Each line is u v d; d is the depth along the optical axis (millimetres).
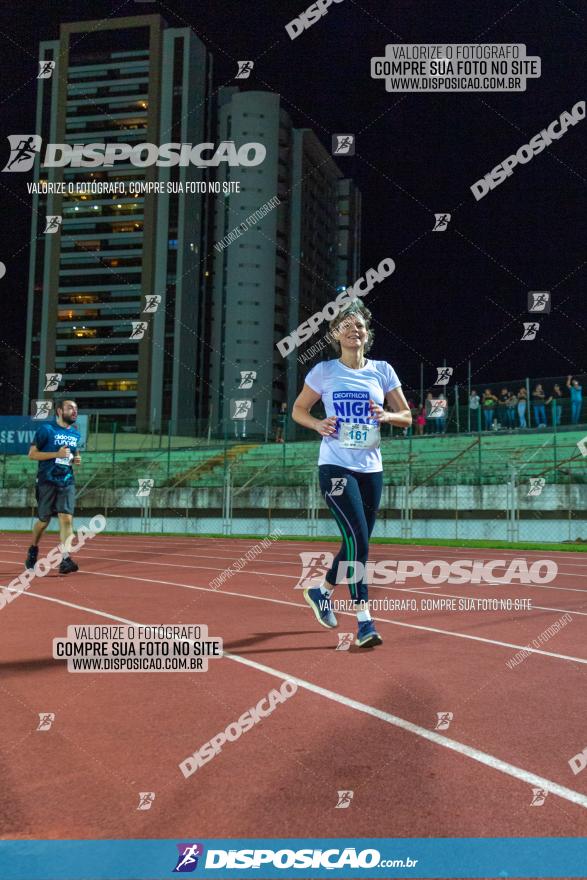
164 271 87500
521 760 2395
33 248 92125
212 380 90188
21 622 5133
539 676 3621
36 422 35469
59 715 2893
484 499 22594
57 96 92562
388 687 3340
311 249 96062
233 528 25797
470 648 4348
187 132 89188
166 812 1990
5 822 1938
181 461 32281
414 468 25391
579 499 21031
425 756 2430
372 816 1972
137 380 87500
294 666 3760
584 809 2021
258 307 87438
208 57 93312
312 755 2436
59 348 90312
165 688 3320
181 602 6383
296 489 26312
